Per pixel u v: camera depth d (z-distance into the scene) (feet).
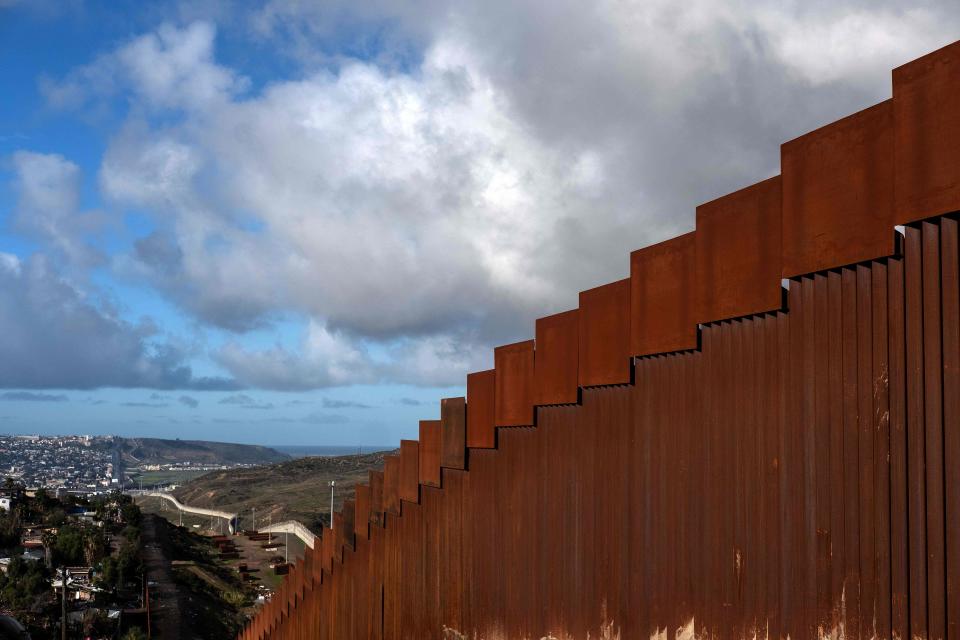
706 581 19.92
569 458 26.55
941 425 14.11
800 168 16.92
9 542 322.34
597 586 24.63
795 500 17.21
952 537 13.87
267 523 520.83
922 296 14.53
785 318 17.72
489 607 31.53
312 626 59.52
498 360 31.09
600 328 24.52
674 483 21.30
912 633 14.51
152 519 431.84
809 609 16.72
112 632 221.46
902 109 14.56
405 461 40.57
